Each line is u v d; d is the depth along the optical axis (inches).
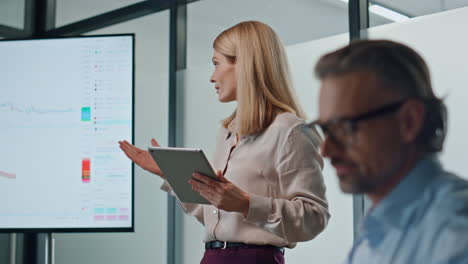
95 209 133.6
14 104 138.3
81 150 135.3
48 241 160.9
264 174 75.0
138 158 84.1
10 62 139.4
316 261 116.1
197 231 139.2
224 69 80.0
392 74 30.4
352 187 31.8
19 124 137.6
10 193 136.0
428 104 30.7
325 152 32.1
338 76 31.3
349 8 116.3
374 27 113.3
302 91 122.0
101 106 135.7
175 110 146.4
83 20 170.1
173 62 147.9
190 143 143.6
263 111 76.1
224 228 76.0
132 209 132.3
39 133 136.9
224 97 81.0
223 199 69.5
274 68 78.2
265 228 71.2
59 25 177.0
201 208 84.4
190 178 71.4
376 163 30.9
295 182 73.2
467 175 97.5
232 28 80.6
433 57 104.0
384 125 30.5
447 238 28.1
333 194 114.4
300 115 80.1
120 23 162.9
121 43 136.3
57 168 135.4
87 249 156.3
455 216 28.5
